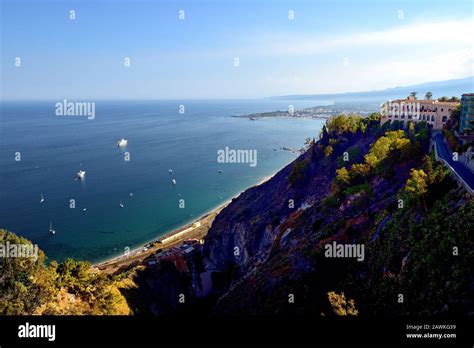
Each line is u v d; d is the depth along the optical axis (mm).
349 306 39375
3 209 143500
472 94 81438
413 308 36094
